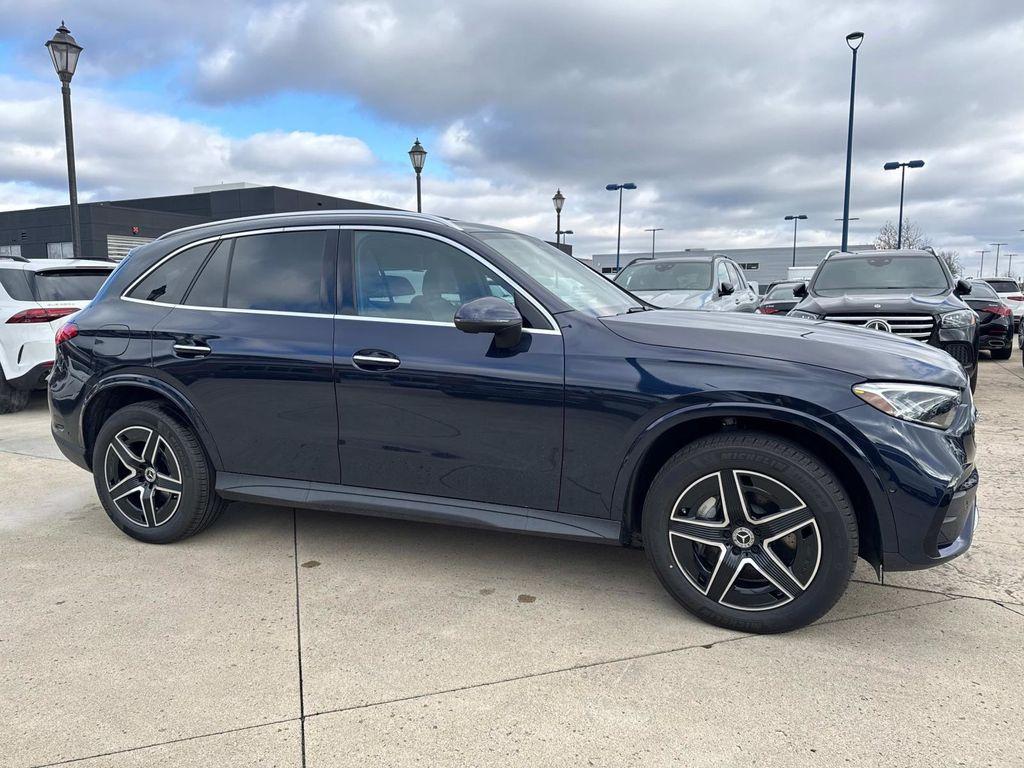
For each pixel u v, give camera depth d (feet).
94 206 105.40
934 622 9.37
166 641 8.98
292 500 11.12
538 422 9.65
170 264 12.28
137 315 12.12
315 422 10.85
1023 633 9.07
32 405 26.37
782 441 8.69
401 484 10.61
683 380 8.97
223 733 7.17
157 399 12.21
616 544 9.63
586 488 9.62
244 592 10.39
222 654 8.67
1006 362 39.37
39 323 23.56
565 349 9.61
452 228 10.69
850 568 8.48
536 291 10.02
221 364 11.25
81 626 9.37
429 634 9.15
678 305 26.89
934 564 8.48
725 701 7.66
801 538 8.68
